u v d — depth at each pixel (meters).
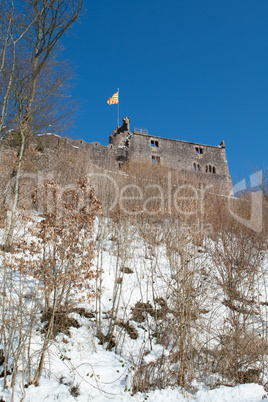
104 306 8.02
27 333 5.25
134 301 8.44
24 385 5.08
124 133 35.69
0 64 11.44
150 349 6.86
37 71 11.55
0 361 5.45
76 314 7.43
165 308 7.64
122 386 5.57
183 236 7.70
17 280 7.58
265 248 11.09
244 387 5.66
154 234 11.71
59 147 19.14
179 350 6.22
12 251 7.53
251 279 8.73
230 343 6.50
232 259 9.55
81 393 5.23
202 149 36.84
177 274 6.94
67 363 5.88
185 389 5.60
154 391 5.55
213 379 5.98
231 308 7.80
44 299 7.28
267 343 6.63
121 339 7.08
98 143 29.78
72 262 7.69
